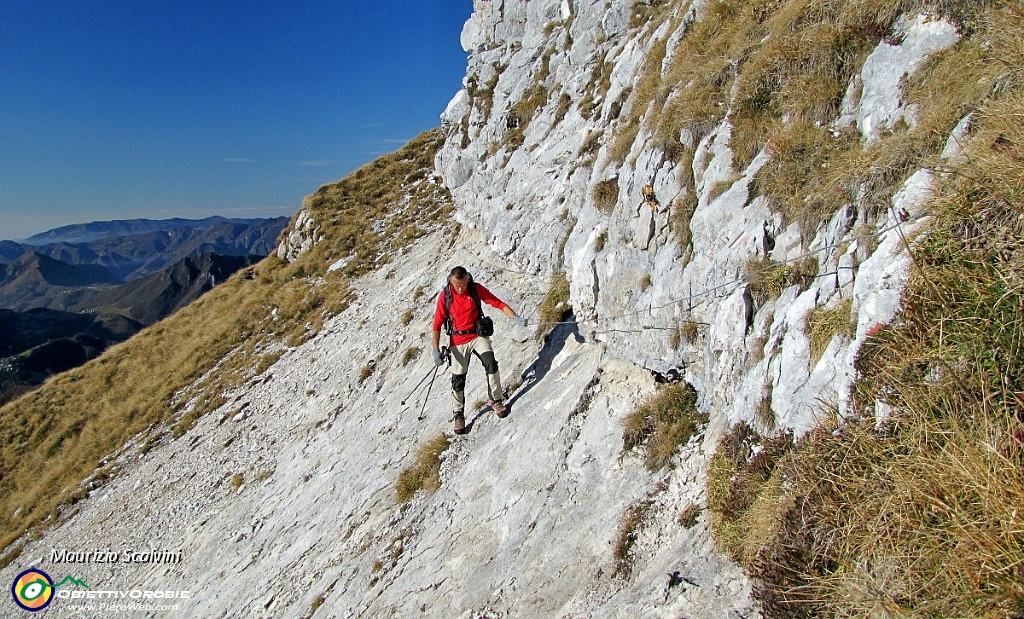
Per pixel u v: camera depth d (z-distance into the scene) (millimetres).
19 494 19984
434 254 20031
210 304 27703
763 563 3902
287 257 28672
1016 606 2582
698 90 7688
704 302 6219
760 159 6223
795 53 6461
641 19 15086
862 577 3207
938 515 3051
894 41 5500
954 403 3311
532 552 6320
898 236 4027
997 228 3582
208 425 18000
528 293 12359
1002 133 3902
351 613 7531
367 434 12047
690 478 5590
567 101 16312
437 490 8664
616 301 8039
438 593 6742
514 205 15141
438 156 26562
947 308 3551
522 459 7730
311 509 10945
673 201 7422
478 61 23688
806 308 4719
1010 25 4547
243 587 10109
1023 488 2785
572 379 8484
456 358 8867
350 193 29312
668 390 6727
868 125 5402
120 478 17672
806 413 4336
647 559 5242
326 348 18406
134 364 24906
